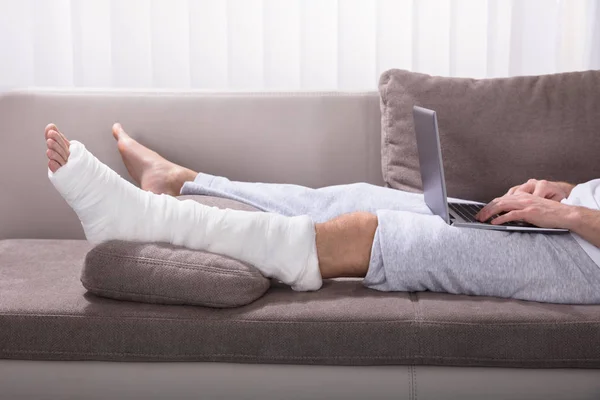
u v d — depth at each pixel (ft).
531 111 5.99
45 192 6.40
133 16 8.52
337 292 4.70
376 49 8.50
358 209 5.48
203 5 8.50
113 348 4.30
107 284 4.44
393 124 6.18
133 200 4.65
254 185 5.82
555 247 4.66
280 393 4.29
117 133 6.29
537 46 8.49
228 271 4.42
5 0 8.49
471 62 8.59
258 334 4.26
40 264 5.34
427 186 5.24
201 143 6.43
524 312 4.31
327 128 6.43
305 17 8.50
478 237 4.68
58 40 8.61
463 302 4.48
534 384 4.25
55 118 6.41
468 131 6.00
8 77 8.63
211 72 8.65
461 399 4.25
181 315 4.32
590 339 4.18
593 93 5.99
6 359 4.36
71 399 4.36
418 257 4.64
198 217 4.66
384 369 4.27
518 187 5.57
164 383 4.33
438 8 8.48
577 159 5.87
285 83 8.69
